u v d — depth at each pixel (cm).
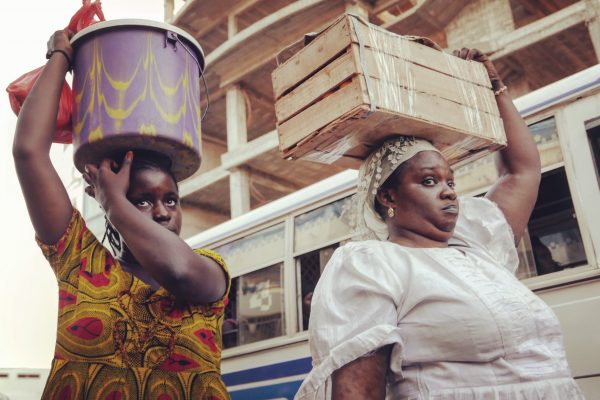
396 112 148
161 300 165
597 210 307
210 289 167
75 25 194
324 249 421
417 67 159
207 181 1500
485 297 139
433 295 139
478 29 1167
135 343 157
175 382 158
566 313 303
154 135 165
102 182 164
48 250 167
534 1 1161
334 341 134
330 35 154
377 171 163
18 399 575
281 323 436
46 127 166
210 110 1628
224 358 468
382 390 132
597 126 320
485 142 174
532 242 327
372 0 1284
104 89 167
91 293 160
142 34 173
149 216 171
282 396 418
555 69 1135
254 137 1731
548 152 334
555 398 134
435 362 137
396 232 163
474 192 349
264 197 1570
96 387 150
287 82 166
